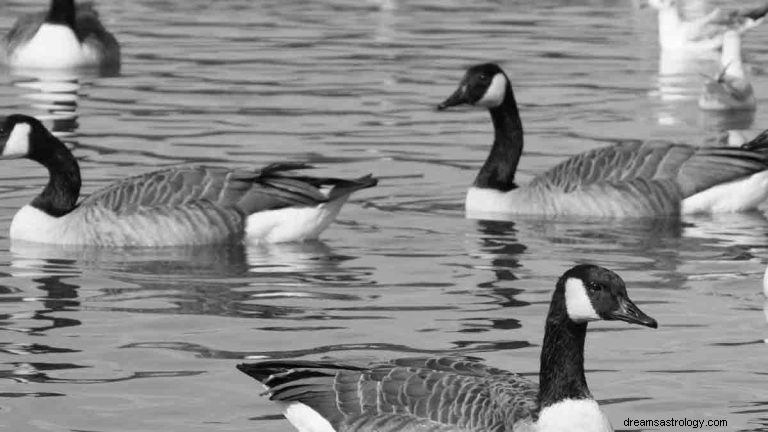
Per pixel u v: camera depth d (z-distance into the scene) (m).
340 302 15.67
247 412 12.43
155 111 26.31
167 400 12.67
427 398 10.87
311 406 11.10
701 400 12.77
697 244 18.47
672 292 16.17
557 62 31.89
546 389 10.98
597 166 20.31
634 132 25.06
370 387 11.02
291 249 18.02
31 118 18.47
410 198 20.89
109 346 14.10
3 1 40.16
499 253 17.97
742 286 16.42
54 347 14.05
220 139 23.94
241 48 33.16
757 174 20.25
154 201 17.98
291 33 35.38
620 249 18.23
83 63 31.08
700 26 34.31
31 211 18.38
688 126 25.78
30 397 12.72
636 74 30.95
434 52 32.78
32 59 31.28
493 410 10.73
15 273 16.75
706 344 14.30
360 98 27.62
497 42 34.31
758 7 35.84
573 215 20.08
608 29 36.94
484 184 20.66
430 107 26.91
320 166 22.23
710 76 30.69
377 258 17.66
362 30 35.94
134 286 16.23
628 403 12.71
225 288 16.17
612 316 10.88
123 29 35.94
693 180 20.09
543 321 15.00
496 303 15.67
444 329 14.68
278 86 28.70
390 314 15.22
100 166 21.91
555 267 17.27
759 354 14.00
